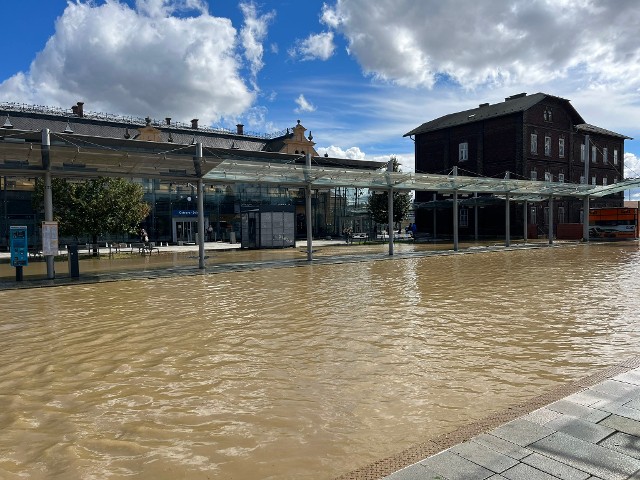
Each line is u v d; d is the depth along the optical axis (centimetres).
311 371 628
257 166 1891
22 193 3341
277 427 461
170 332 858
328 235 4791
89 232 2522
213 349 741
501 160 4409
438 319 936
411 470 340
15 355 721
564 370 618
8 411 510
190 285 1491
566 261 2130
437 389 554
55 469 389
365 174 2205
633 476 324
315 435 443
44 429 466
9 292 1377
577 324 877
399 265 2047
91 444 432
